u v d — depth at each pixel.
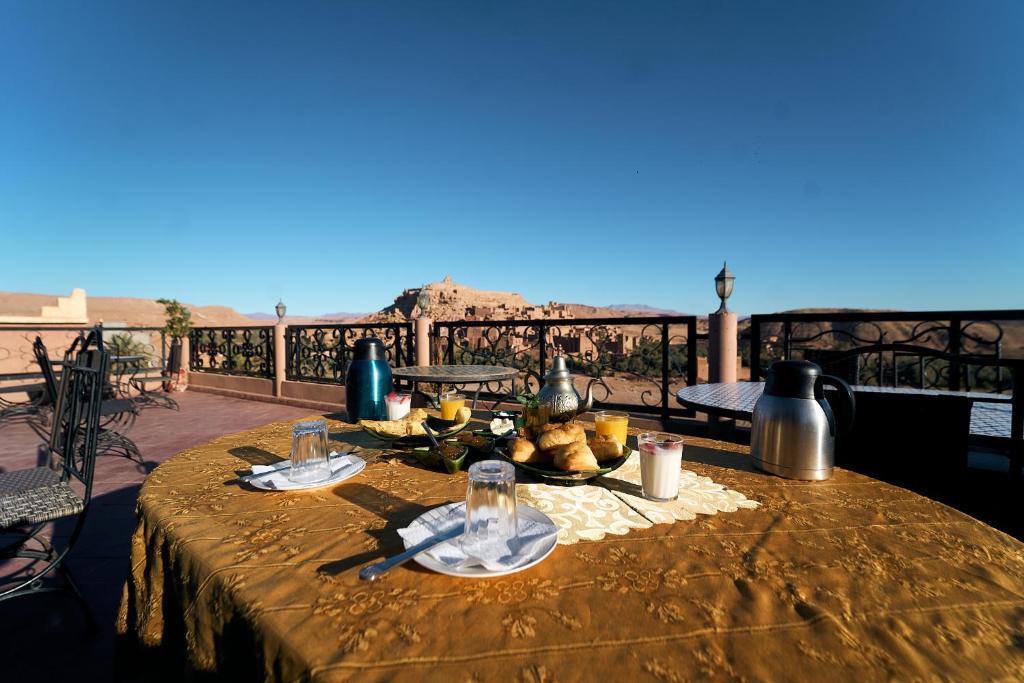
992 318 3.01
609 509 0.99
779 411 1.20
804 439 1.16
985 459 2.10
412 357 5.92
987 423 1.99
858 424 1.50
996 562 0.77
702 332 3.94
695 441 1.57
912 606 0.65
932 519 0.94
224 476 1.21
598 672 0.52
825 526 0.91
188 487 1.13
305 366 7.21
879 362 3.30
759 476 1.20
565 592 0.68
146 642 0.91
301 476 1.15
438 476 1.22
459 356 5.96
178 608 0.83
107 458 4.29
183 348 8.86
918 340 3.28
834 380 1.18
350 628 0.60
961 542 0.84
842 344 3.49
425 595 0.67
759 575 0.73
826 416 1.17
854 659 0.54
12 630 1.89
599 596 0.67
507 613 0.63
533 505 1.01
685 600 0.66
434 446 1.37
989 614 0.63
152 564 0.94
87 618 1.85
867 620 0.62
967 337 3.12
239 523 0.92
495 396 4.81
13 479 2.02
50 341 8.16
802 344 3.70
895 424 1.46
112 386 6.75
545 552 0.75
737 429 3.39
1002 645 0.57
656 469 1.02
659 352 4.16
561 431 1.19
